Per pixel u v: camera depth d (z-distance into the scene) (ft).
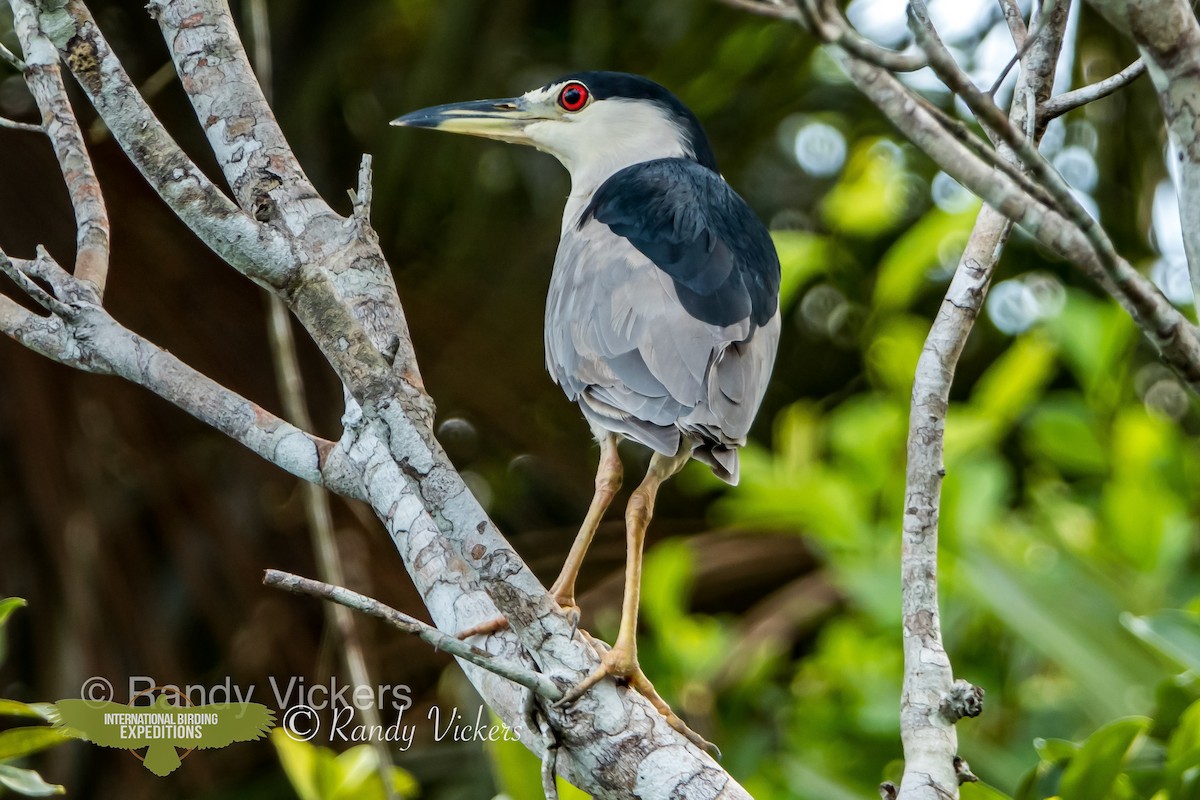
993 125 12.22
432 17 37.11
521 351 36.19
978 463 29.45
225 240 16.15
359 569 33.50
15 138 30.83
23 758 35.14
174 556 33.30
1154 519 28.55
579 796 21.86
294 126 36.58
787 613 32.24
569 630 16.61
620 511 38.09
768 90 40.34
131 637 33.14
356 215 19.22
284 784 35.73
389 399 16.11
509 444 36.14
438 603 18.34
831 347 42.88
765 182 43.39
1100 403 31.99
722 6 38.68
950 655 29.63
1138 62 17.17
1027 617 26.32
